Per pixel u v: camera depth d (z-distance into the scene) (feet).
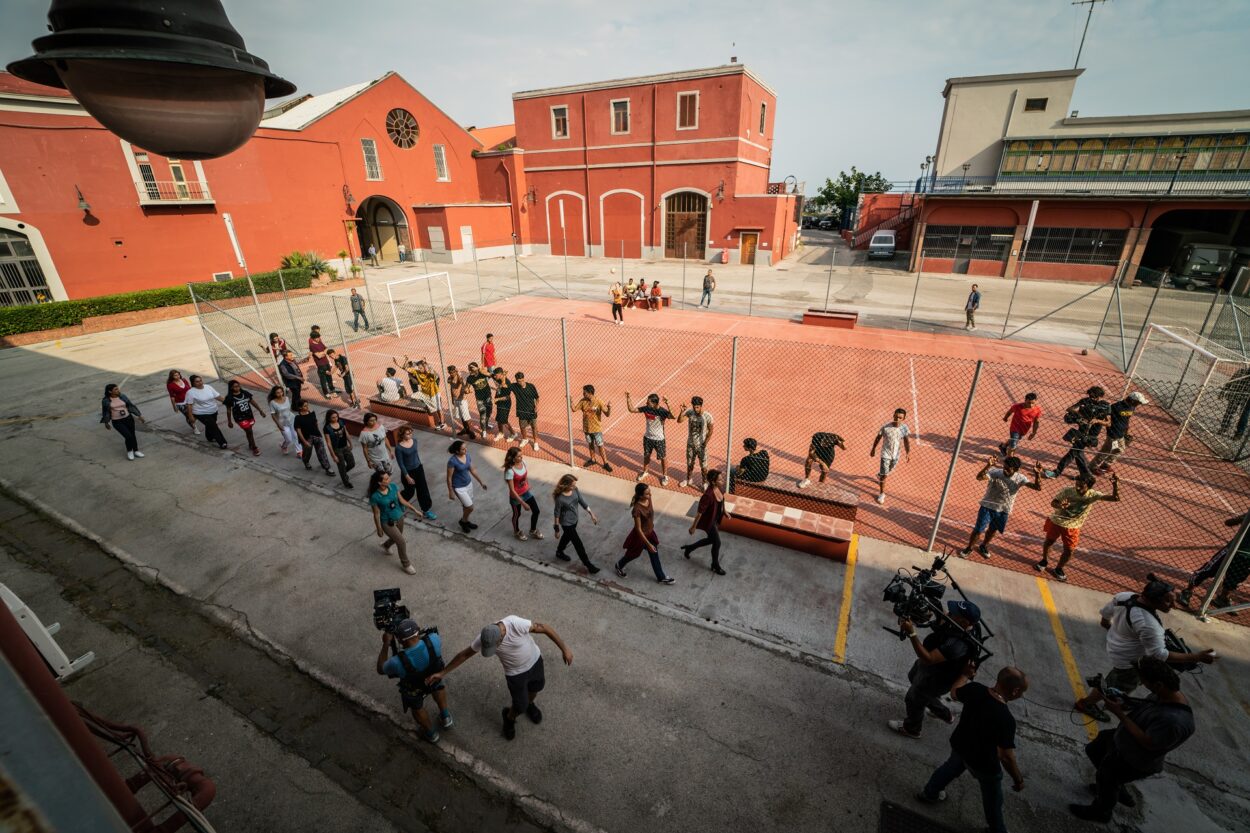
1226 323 56.18
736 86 111.65
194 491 33.60
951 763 15.52
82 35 7.20
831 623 23.08
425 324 72.54
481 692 20.45
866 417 42.42
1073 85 104.94
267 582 26.07
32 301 74.49
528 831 16.22
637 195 128.36
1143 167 103.50
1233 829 15.90
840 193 206.90
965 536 28.43
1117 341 62.28
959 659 16.65
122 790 4.66
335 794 17.28
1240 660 21.15
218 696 20.58
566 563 26.84
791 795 16.89
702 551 27.35
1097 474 34.01
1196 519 29.73
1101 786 15.66
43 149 73.05
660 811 16.56
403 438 28.53
